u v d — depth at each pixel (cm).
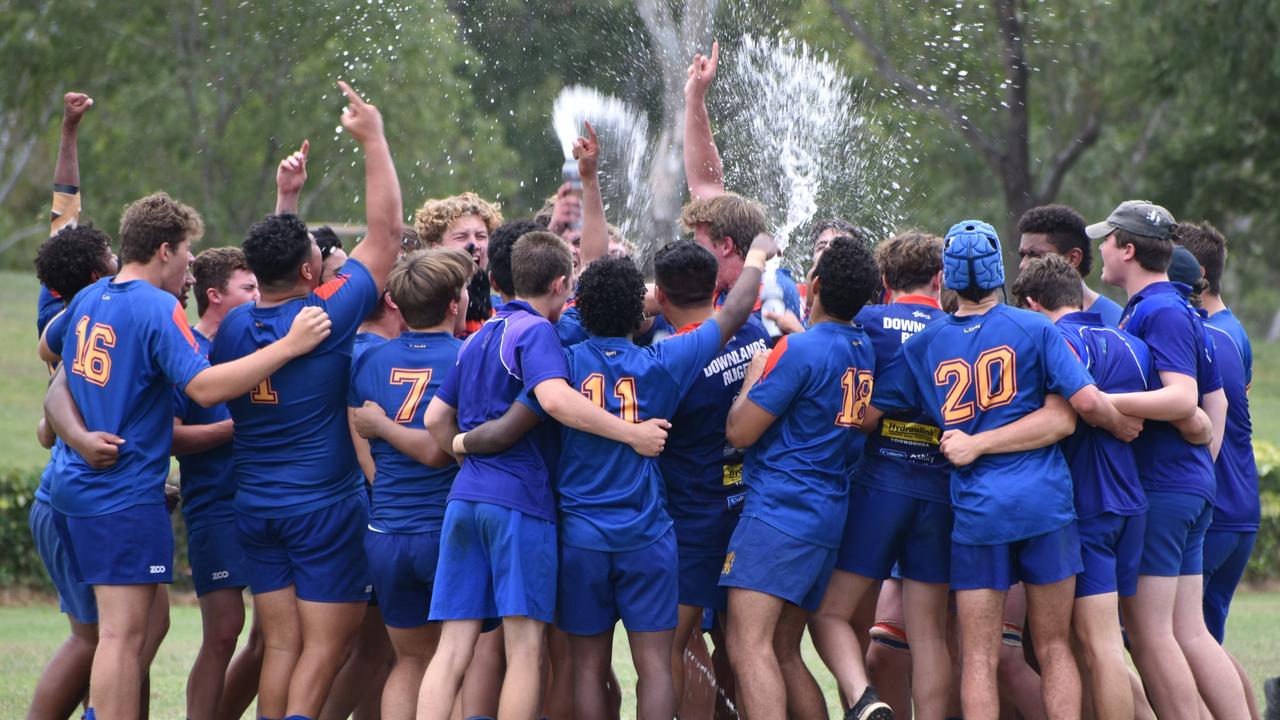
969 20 5809
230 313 1409
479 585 1281
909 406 1356
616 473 1283
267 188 6112
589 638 1302
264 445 1369
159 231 1362
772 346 1402
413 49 5562
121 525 1316
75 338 1349
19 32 6178
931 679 1359
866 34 5478
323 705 1384
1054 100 7375
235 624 1462
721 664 1532
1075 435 1355
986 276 1305
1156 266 1428
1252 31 6144
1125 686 1298
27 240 10338
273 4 5772
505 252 1367
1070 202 8119
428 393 1345
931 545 1367
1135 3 6369
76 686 1431
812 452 1316
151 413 1348
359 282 1380
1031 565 1285
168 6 6147
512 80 5850
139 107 6000
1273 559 3716
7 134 8325
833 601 1388
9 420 5447
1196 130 7275
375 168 1398
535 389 1252
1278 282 12181
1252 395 7075
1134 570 1355
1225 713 1398
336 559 1376
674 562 1301
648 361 1279
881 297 1545
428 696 1255
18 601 3212
